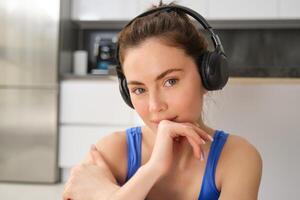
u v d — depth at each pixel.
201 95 0.60
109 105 2.80
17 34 2.85
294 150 0.89
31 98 2.85
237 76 0.90
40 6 2.82
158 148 0.59
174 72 0.55
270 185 0.90
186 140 0.65
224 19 2.99
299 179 0.89
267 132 0.89
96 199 0.60
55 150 2.84
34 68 2.83
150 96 0.56
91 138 2.82
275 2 2.91
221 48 0.63
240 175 0.62
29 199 2.36
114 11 3.02
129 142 0.71
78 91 2.83
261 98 0.89
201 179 0.65
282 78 0.89
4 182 2.89
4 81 2.87
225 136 0.68
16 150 2.88
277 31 3.25
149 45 0.55
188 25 0.58
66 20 2.99
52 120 2.84
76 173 0.65
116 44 0.63
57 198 2.39
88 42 3.41
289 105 0.89
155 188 0.66
